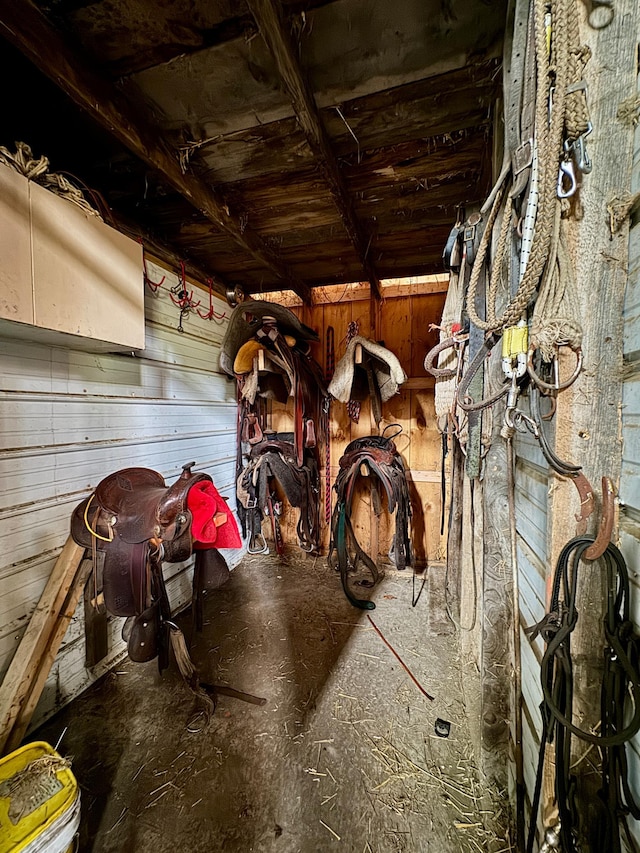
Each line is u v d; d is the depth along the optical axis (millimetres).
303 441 2465
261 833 1013
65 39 954
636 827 530
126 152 1388
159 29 945
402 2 890
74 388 1524
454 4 893
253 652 1802
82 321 1262
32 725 1338
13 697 1170
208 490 1323
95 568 1338
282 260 2410
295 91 1048
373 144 1399
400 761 1226
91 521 1301
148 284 1940
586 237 634
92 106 1046
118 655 1741
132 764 1216
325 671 1662
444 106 1213
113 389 1726
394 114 1247
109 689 1563
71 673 1501
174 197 1684
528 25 740
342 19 928
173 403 2168
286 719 1396
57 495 1447
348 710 1439
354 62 1050
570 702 608
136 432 1873
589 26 595
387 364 2246
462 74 1088
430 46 1001
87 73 1019
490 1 886
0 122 1227
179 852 968
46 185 1158
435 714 1422
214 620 2092
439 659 1740
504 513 1129
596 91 601
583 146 607
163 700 1500
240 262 2426
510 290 901
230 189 1659
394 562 2326
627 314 606
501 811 1057
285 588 2477
